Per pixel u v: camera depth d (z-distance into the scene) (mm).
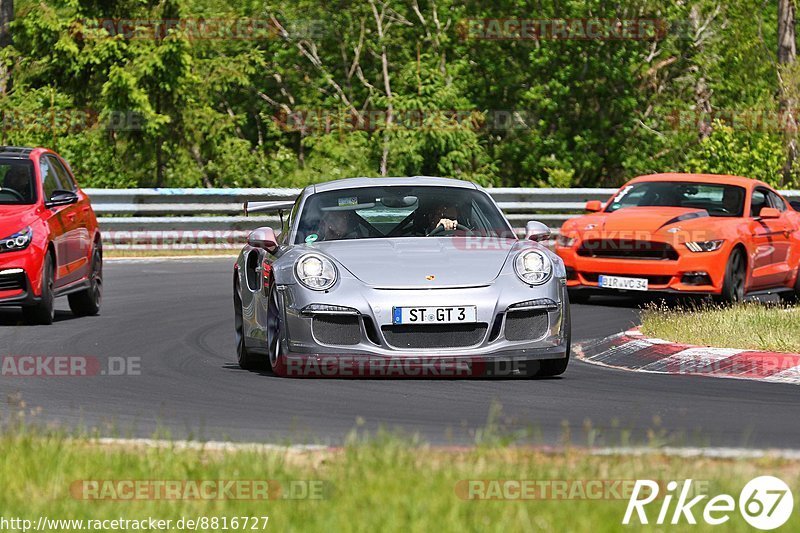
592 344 37969
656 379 31328
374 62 108188
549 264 30984
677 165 107375
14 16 100500
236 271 35469
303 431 23891
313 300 29938
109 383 30625
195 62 94500
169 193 73938
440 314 29547
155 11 90500
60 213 44562
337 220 33500
